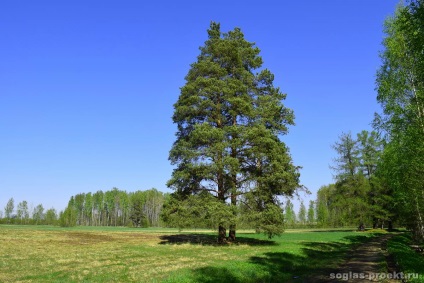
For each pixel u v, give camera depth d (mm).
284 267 19469
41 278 15992
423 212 25562
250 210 30969
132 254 25703
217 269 16812
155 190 148375
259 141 30734
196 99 32500
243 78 34875
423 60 15641
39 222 127375
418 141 18016
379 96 20609
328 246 32688
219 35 37281
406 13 14992
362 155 61188
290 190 31828
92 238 41781
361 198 59906
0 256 23844
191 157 30984
